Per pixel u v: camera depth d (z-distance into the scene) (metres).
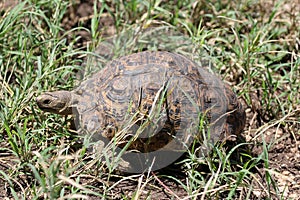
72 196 5.21
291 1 9.42
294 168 6.76
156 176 6.15
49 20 7.93
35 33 8.03
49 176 5.30
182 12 8.83
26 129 6.58
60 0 7.90
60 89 7.22
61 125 6.72
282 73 8.34
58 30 7.91
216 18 8.75
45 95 6.38
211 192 5.94
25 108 6.88
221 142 6.35
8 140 6.30
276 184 6.22
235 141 6.80
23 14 7.68
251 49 7.78
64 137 6.66
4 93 7.14
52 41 7.72
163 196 6.09
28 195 5.98
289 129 7.26
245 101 7.70
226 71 7.82
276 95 7.73
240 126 6.49
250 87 7.73
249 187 5.91
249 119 7.53
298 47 8.38
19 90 7.00
